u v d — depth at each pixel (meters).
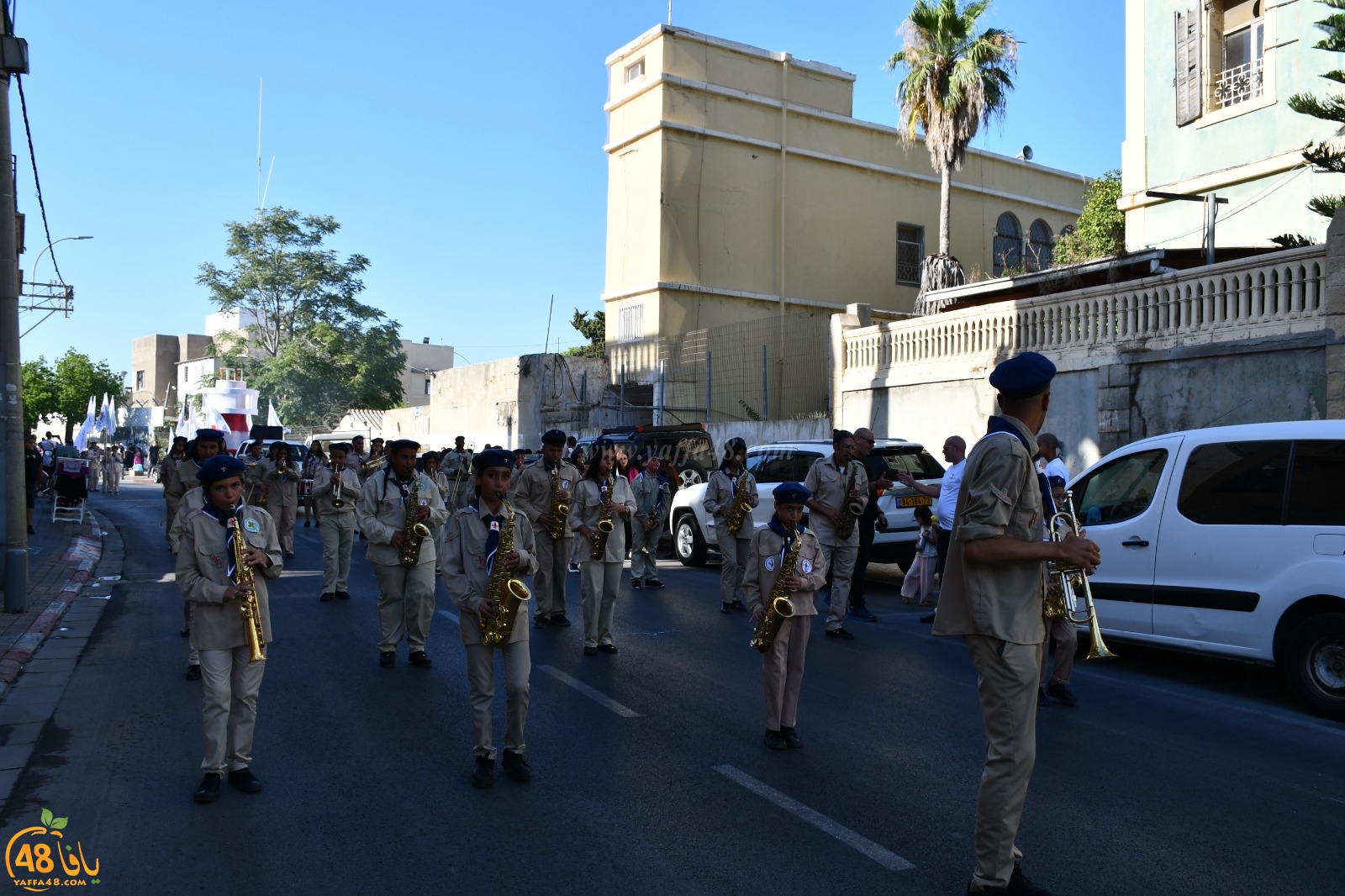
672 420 26.30
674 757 6.24
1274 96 17.05
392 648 8.81
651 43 27.53
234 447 35.53
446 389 37.06
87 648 9.66
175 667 8.88
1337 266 12.14
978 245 32.41
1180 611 8.23
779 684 6.36
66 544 18.20
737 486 11.70
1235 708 7.62
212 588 5.43
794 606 6.38
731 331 25.78
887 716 7.21
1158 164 19.16
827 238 29.67
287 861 4.70
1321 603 7.40
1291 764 6.23
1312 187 16.45
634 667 8.74
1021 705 4.12
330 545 12.37
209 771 5.51
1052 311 16.17
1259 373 13.16
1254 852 4.84
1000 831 4.16
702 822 5.17
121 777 5.91
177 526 5.57
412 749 6.43
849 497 10.10
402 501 8.86
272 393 47.66
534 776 5.89
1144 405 14.66
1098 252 26.11
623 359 28.30
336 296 50.12
